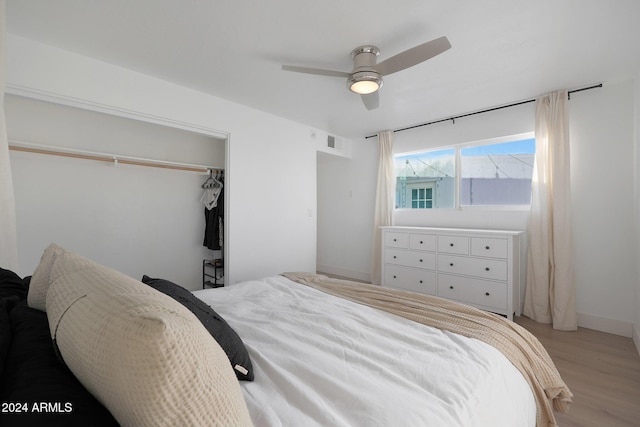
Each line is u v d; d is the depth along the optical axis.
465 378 0.87
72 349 0.44
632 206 2.54
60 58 2.09
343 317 1.33
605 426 1.45
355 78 2.07
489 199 3.46
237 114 3.13
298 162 3.81
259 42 2.01
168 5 1.65
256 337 1.15
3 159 1.25
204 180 3.93
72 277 0.63
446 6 1.64
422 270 3.40
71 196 2.94
